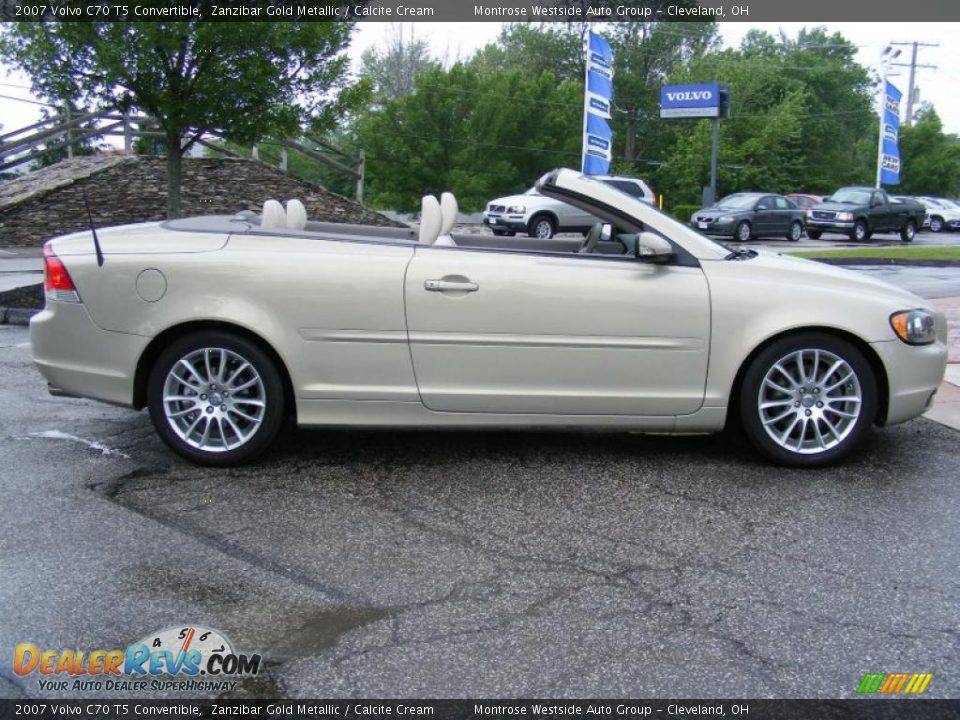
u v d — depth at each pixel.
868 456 5.27
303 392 4.87
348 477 4.85
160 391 4.90
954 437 5.66
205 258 4.84
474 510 4.39
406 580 3.62
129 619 3.27
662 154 59.66
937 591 3.56
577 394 4.90
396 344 4.84
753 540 4.05
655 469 5.01
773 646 3.14
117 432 5.62
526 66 60.62
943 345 5.21
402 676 2.93
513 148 41.38
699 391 4.92
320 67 11.57
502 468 5.02
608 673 2.96
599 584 3.60
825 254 19.69
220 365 4.90
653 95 61.22
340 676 2.93
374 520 4.25
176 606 3.37
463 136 40.59
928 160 64.19
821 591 3.55
